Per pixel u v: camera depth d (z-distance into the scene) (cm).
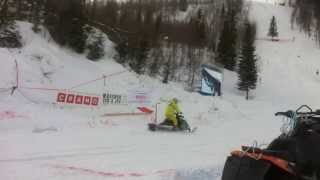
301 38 7569
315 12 8450
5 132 1444
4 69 2303
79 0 3575
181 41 4891
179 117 1838
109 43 3850
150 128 1772
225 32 5491
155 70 3928
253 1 9106
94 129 1656
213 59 5209
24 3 3241
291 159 539
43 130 1525
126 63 3744
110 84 3025
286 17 8581
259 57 6272
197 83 4169
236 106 3466
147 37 4269
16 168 922
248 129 2067
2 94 2053
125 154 1193
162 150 1304
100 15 4281
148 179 881
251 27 6981
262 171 519
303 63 6438
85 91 2673
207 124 2231
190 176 913
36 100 2142
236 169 537
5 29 2800
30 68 2505
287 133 579
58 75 2714
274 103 4300
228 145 1493
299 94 5219
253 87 4747
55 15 3369
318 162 539
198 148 1389
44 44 3041
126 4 5178
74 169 948
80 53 3366
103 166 1010
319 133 559
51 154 1109
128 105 2594
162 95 3288
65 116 1884
